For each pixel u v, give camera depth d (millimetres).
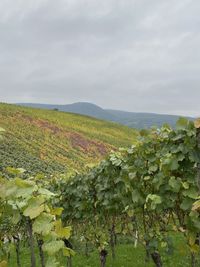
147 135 8023
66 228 3756
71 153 79812
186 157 7027
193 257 9398
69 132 95312
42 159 68875
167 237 8797
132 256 14922
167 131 7559
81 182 13039
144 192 8344
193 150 6766
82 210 13094
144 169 8195
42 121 97000
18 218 3969
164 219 9125
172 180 6875
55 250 3590
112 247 14578
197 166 6789
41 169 59906
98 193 11289
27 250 17641
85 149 86688
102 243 12789
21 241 14258
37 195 4242
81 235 14008
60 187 13656
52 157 72750
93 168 12648
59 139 87812
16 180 3902
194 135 6727
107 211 12570
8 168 4203
